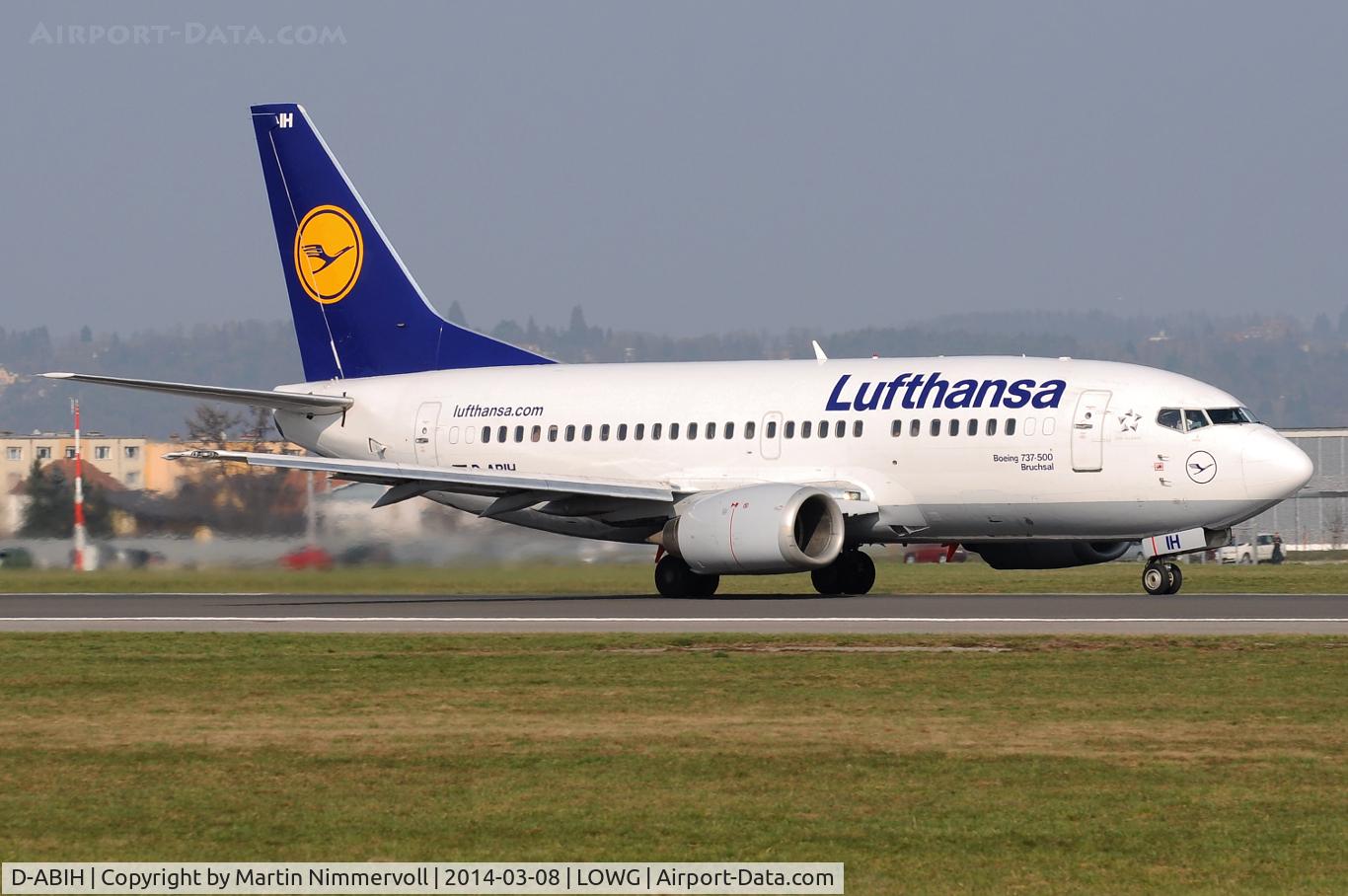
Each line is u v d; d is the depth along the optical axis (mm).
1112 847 49125
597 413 157000
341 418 168750
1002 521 140250
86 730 70438
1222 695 75688
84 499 193500
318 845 50344
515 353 167250
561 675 86000
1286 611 117562
